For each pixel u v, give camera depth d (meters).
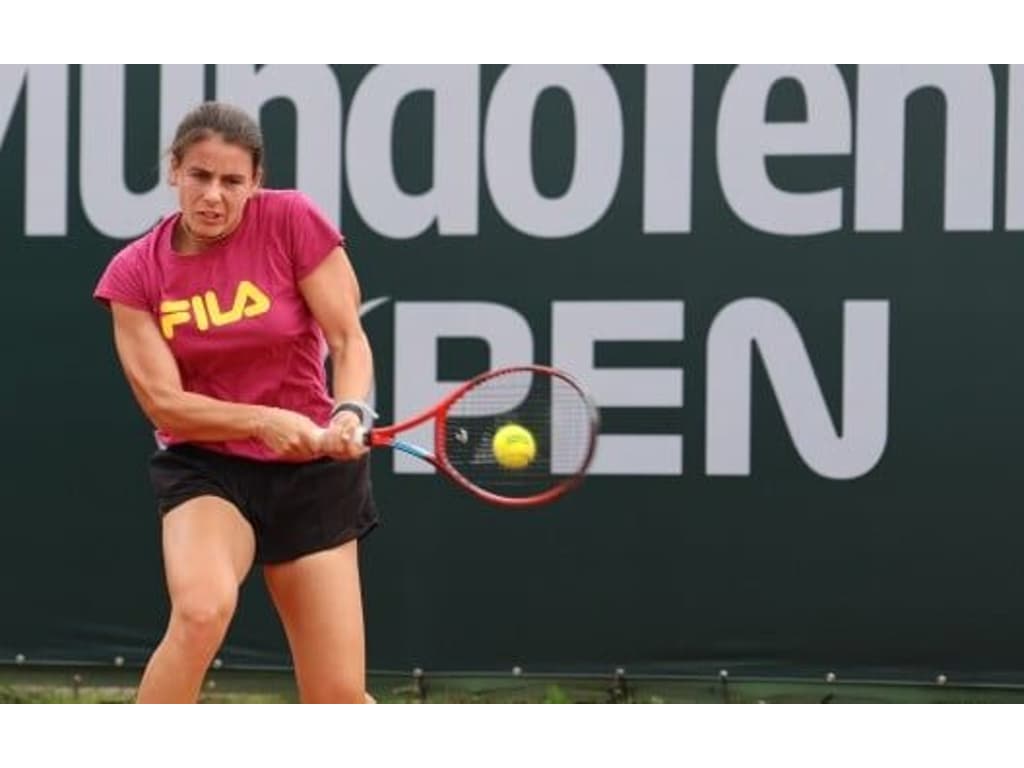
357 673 15.49
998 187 21.77
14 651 22.73
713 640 22.05
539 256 22.23
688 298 22.06
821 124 21.94
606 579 22.12
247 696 22.55
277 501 15.25
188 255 15.03
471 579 22.25
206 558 14.77
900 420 21.84
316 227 15.15
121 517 22.67
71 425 22.70
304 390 15.41
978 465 21.75
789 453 22.00
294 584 15.46
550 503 22.20
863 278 21.88
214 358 15.06
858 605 21.89
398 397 22.38
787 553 21.97
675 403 22.06
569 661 22.19
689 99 22.08
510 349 22.27
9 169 22.78
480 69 22.34
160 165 22.69
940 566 21.81
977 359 21.75
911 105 21.86
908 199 21.86
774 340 22.00
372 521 15.87
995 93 21.77
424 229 22.38
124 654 22.67
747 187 22.00
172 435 15.36
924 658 21.81
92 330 22.73
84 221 22.77
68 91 22.75
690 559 22.06
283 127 22.56
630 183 22.16
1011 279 21.73
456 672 22.25
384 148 22.42
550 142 22.25
